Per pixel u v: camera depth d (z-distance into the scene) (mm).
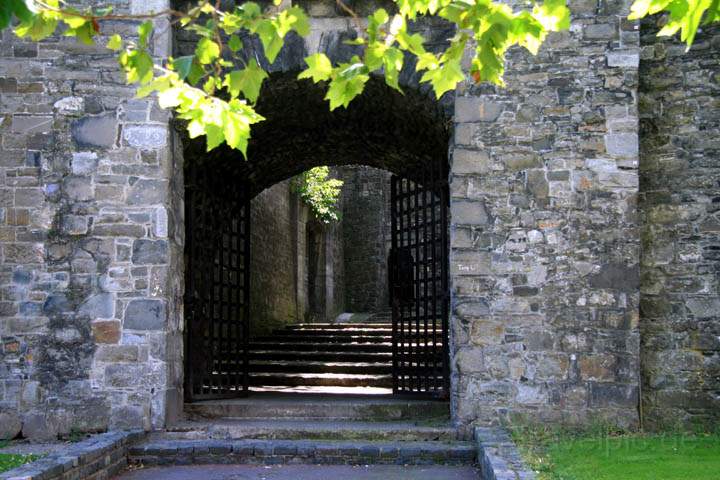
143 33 3602
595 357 7457
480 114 7738
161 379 7555
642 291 7957
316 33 7918
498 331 7539
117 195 7719
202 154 8812
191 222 8594
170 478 6500
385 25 7879
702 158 8000
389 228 22172
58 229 7680
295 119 9516
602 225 7582
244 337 9883
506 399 7473
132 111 7797
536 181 7652
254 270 14070
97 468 6273
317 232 19438
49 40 7832
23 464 5738
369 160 11344
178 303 8102
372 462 7055
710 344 7812
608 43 7711
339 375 11523
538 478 5035
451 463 7008
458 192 7695
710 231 7926
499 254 7617
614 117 7660
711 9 3436
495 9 3543
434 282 9008
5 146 7746
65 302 7613
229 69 7918
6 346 7562
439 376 10805
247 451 7133
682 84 8078
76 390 7520
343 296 21641
